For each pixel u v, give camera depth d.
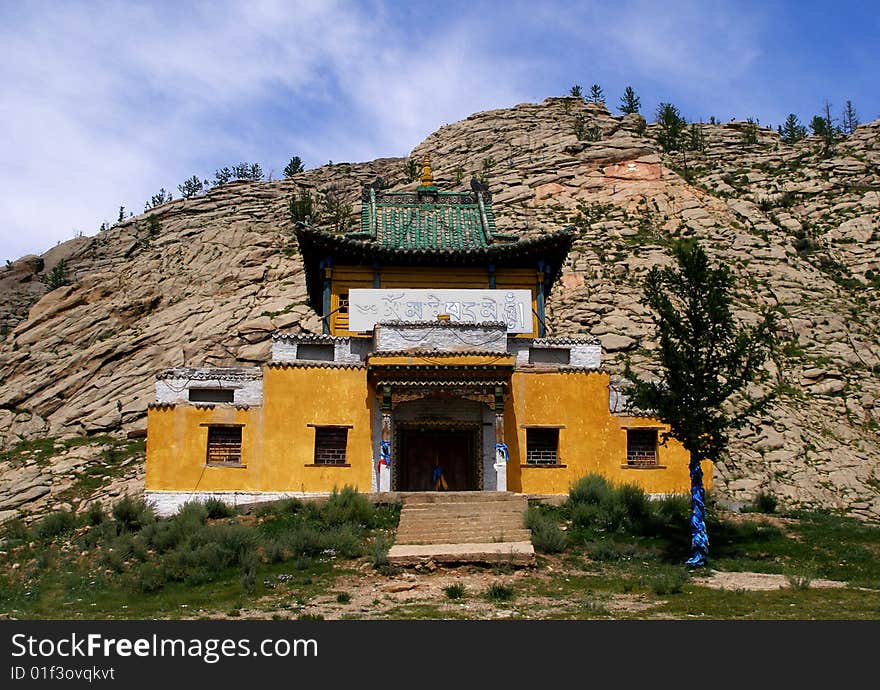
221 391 34.72
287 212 102.88
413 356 33.97
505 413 35.38
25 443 58.94
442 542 27.80
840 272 73.19
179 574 25.52
